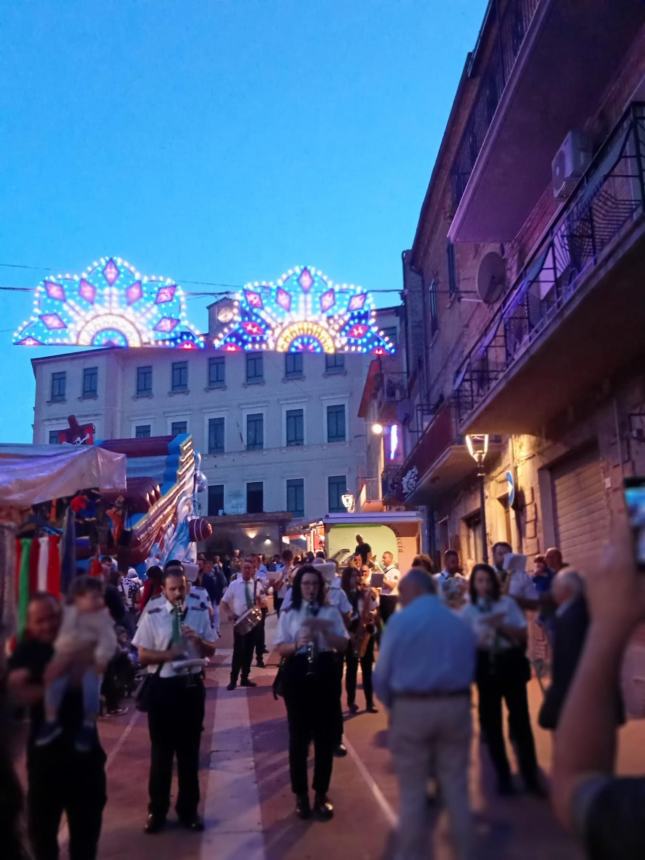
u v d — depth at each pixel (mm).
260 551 44406
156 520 17141
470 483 17766
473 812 3049
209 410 49281
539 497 12969
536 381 10508
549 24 9602
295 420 48188
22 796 2939
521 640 4941
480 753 4098
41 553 8461
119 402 50219
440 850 3264
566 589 4422
